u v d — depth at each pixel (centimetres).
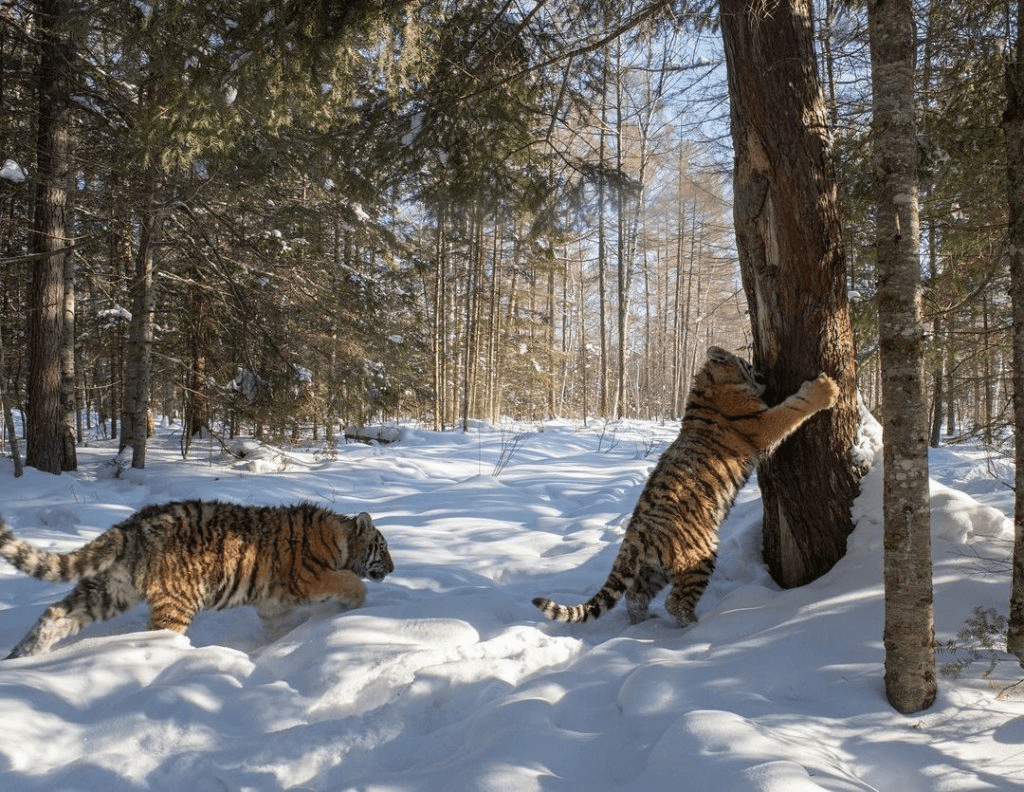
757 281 546
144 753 352
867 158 712
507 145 770
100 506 989
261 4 575
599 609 514
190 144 717
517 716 358
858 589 468
